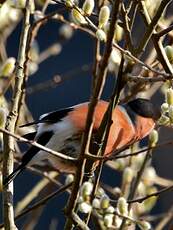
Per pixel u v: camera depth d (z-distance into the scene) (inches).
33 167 344.2
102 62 238.5
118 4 233.3
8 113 286.4
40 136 318.0
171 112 266.4
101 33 263.4
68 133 315.6
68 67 578.2
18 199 520.1
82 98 566.9
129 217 268.7
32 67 377.7
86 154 249.9
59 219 537.3
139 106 331.6
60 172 346.6
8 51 563.2
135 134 327.9
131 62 261.4
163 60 277.3
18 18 372.2
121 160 340.5
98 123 303.4
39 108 553.9
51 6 407.2
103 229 299.1
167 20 340.8
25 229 344.2
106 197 270.4
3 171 275.9
